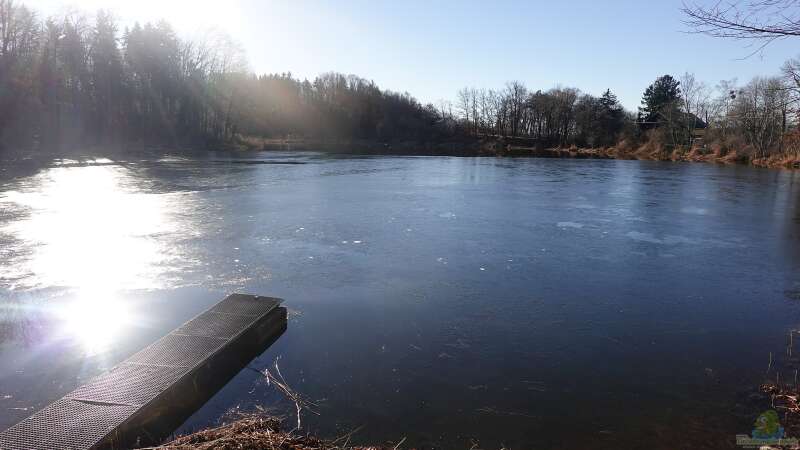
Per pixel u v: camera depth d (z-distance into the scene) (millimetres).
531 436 4504
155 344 5656
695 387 5398
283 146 62625
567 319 7234
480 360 5938
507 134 84125
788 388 5320
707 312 7613
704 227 14312
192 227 13031
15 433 4070
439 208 16750
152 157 40688
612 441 4441
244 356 5992
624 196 20891
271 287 8430
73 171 27891
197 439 4199
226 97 58000
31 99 41562
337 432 4488
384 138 79750
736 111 42188
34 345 6133
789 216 16344
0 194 18219
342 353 6074
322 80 96312
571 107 77625
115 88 50531
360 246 11289
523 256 10633
